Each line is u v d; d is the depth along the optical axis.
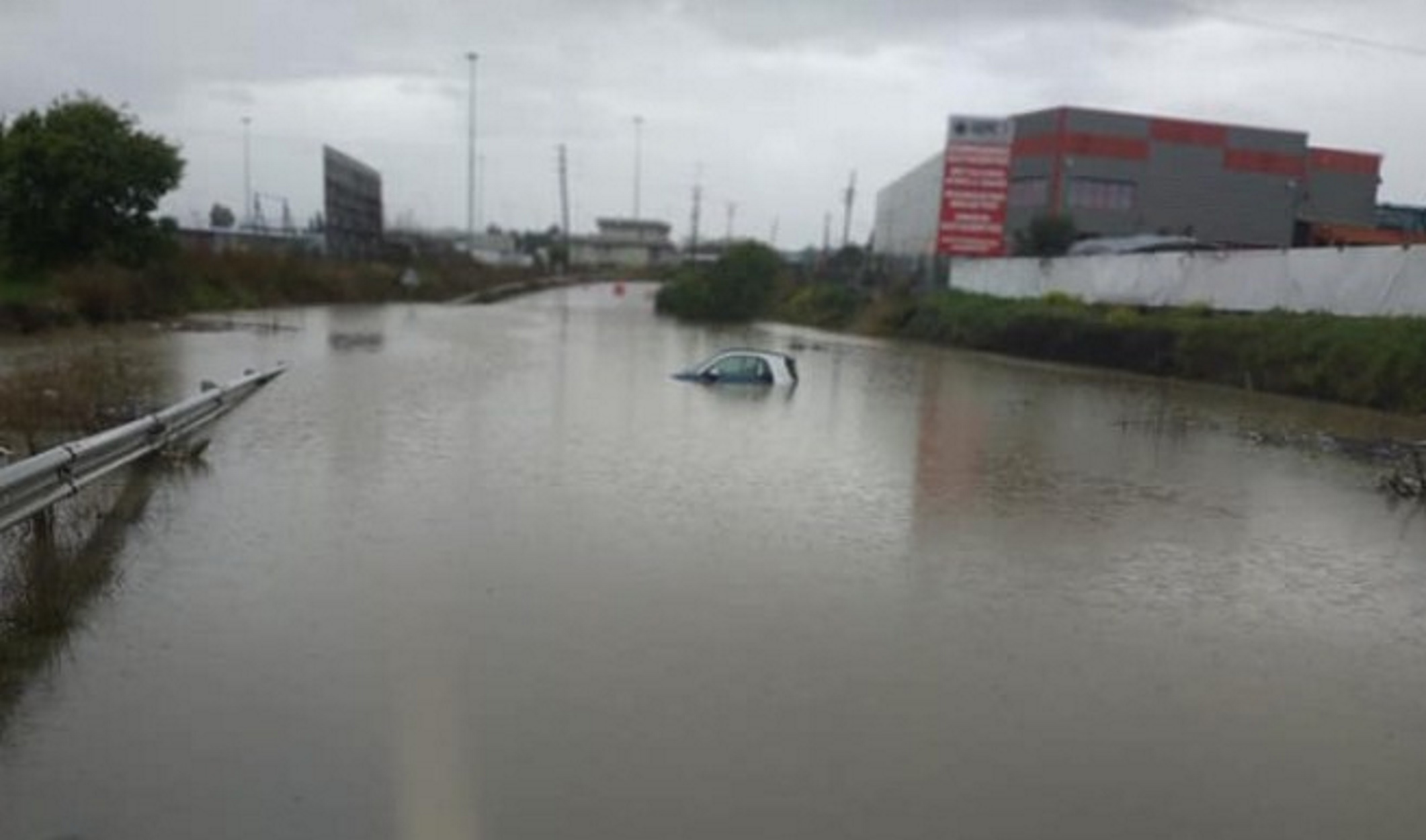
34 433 11.34
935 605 7.46
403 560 7.92
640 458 12.62
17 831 4.14
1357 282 25.42
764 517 9.85
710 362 22.55
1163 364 28.50
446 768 4.75
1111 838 4.43
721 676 5.95
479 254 102.88
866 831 4.38
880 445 14.76
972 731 5.39
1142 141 59.31
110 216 34.59
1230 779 5.03
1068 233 47.59
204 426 13.36
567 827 4.30
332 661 5.92
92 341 24.36
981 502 11.10
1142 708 5.81
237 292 41.72
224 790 4.48
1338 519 11.25
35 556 7.25
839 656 6.35
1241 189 60.72
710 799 4.58
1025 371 29.47
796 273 71.00
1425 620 7.81
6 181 32.97
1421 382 21.16
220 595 6.94
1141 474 13.48
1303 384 23.77
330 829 4.21
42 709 5.19
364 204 65.25
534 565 7.94
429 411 15.79
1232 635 7.20
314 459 11.60
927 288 47.03
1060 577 8.38
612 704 5.50
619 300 70.75
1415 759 5.34
